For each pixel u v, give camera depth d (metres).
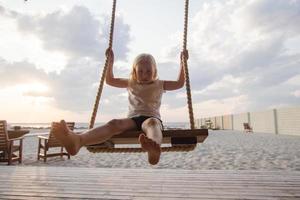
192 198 3.29
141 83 3.00
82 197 3.39
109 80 3.30
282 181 4.10
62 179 4.34
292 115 23.69
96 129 2.41
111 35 3.45
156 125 2.37
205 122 51.44
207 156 9.98
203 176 4.47
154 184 3.97
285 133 24.91
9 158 8.02
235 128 37.72
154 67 2.96
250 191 3.58
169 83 3.14
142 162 8.70
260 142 15.75
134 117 2.72
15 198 3.36
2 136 7.90
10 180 4.28
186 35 3.39
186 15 3.48
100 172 4.85
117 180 4.25
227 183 4.00
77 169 5.17
